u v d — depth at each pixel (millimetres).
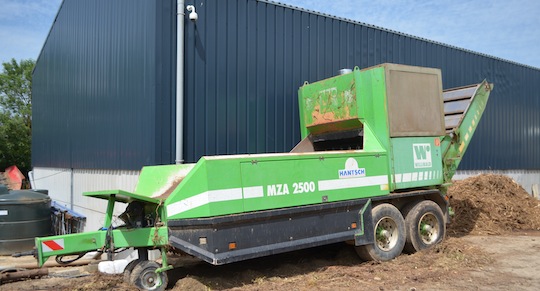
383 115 7500
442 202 8492
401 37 12961
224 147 9227
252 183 6012
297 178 6441
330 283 6133
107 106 10609
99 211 11234
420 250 7797
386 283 6141
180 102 8461
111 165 10422
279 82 10125
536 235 10266
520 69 17406
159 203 5797
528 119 17781
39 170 18891
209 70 9016
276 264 7207
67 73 14203
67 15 14086
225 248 5715
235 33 9422
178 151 8430
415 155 7895
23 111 41250
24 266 7188
